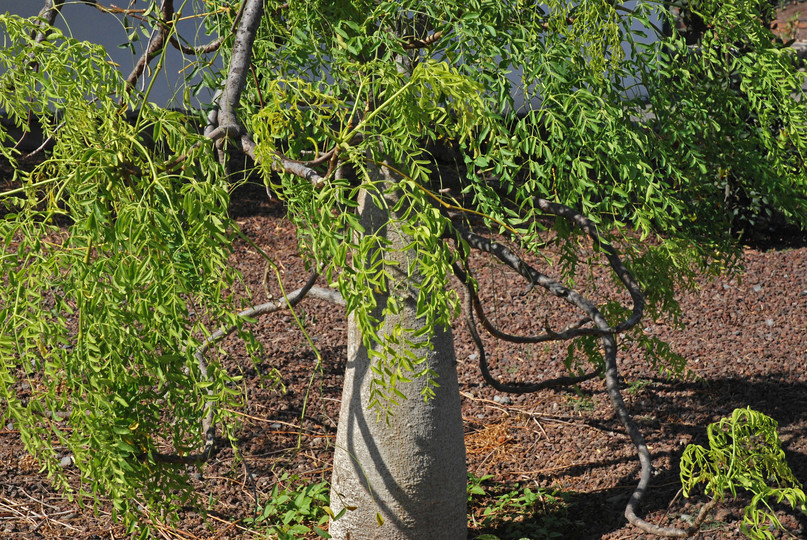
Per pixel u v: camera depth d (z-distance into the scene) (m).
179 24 6.15
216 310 1.67
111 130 1.62
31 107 1.97
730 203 7.11
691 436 4.41
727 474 2.48
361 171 1.79
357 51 2.20
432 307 1.64
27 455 4.10
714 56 2.54
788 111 2.52
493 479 4.09
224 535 3.54
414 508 3.10
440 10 2.29
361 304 1.63
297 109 1.80
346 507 3.12
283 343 5.55
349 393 3.11
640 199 2.34
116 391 1.72
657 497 3.78
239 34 2.02
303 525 3.46
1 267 1.58
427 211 1.62
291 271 6.59
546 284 2.78
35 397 1.67
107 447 1.66
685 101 2.47
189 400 1.89
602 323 2.76
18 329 1.67
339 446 3.19
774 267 7.03
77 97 1.68
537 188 2.51
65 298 1.67
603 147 2.23
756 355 5.40
